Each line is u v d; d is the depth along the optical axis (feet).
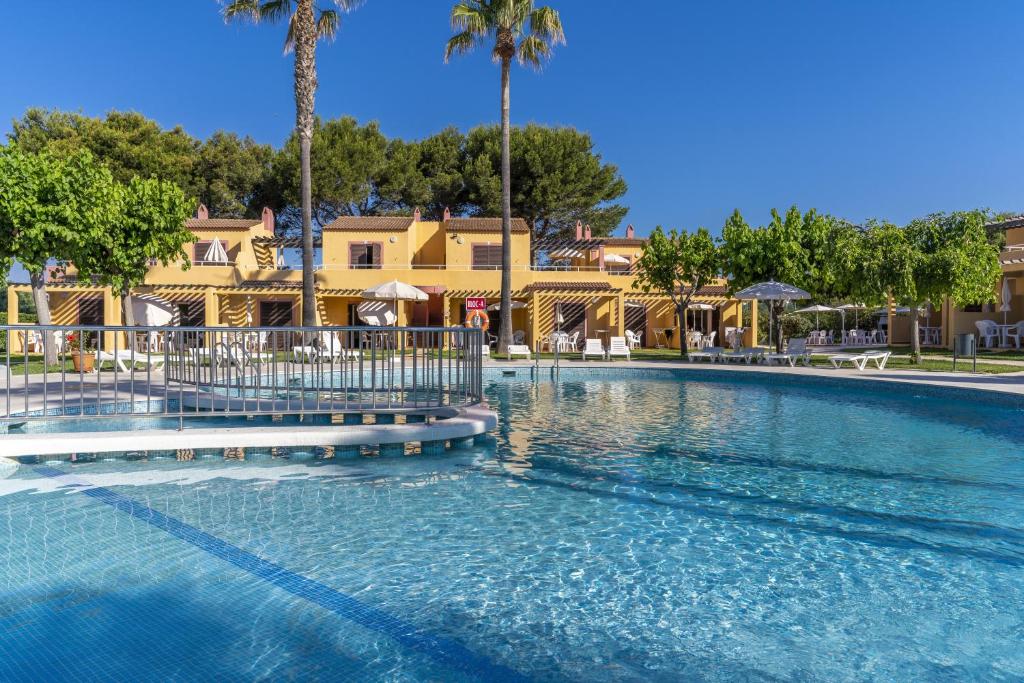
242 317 98.73
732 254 72.02
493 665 10.04
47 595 12.35
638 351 94.53
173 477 21.03
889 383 44.04
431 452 25.16
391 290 76.28
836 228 68.03
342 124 132.05
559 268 106.52
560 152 129.29
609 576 13.53
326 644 10.62
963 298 59.36
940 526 16.66
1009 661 10.23
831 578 13.47
